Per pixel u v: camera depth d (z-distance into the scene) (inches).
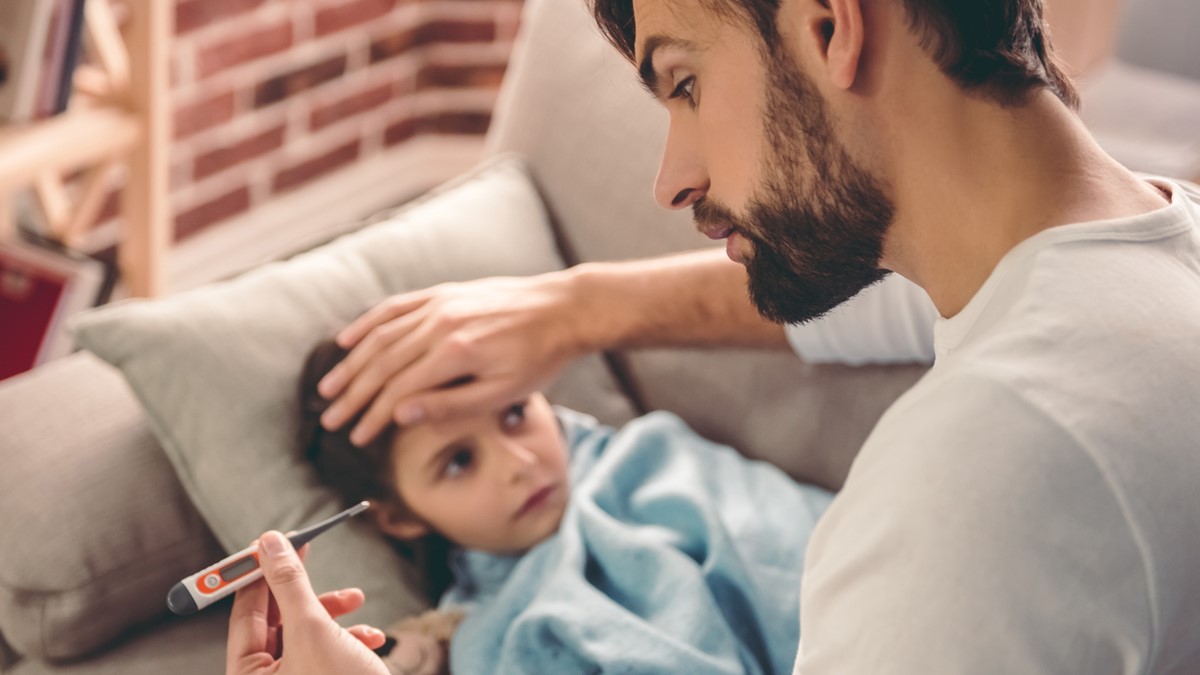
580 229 57.4
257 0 93.3
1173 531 23.2
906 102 25.8
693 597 42.8
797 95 26.3
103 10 66.3
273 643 34.7
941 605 23.0
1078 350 23.9
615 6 29.9
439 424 45.1
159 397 45.5
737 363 52.7
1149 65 90.7
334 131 106.2
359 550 45.8
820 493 50.3
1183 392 23.9
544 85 59.0
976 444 23.4
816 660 25.0
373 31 105.1
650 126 56.1
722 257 46.4
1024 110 25.9
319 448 45.9
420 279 51.8
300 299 48.9
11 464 45.3
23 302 67.5
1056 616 22.8
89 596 43.7
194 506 47.3
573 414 52.7
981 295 25.9
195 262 98.0
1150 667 23.9
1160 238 25.7
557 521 47.6
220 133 95.6
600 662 40.9
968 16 24.9
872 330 44.9
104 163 68.7
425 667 43.4
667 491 47.7
